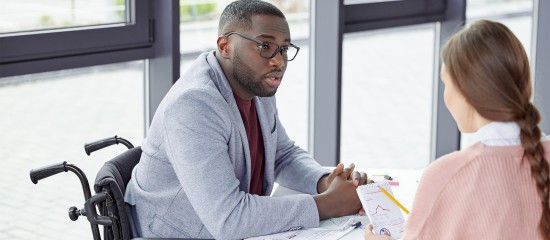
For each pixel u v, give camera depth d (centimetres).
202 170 200
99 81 298
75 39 273
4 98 272
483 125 157
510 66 151
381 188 198
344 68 393
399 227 191
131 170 227
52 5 274
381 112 414
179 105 204
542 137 159
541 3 457
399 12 394
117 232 199
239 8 213
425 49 424
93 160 305
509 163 152
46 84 282
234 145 212
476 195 152
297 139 378
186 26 321
